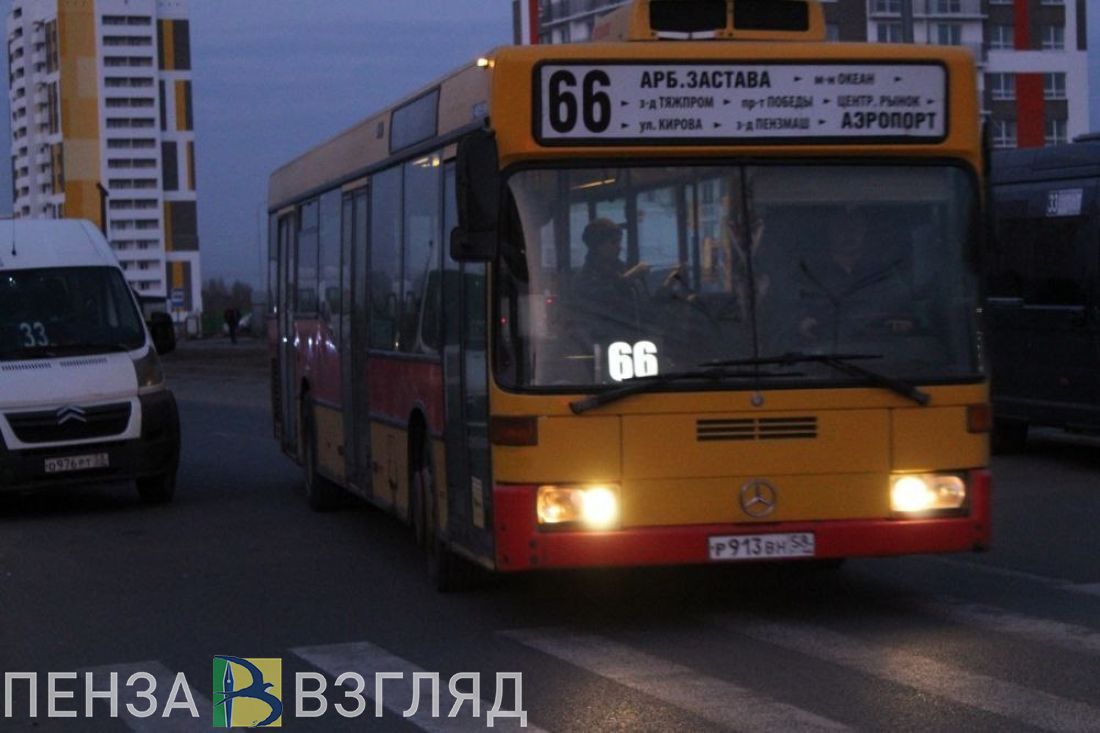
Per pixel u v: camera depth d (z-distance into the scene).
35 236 17.06
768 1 9.52
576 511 8.52
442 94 10.22
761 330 8.68
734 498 8.59
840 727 6.81
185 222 165.00
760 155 8.78
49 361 16.02
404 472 11.33
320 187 14.70
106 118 159.75
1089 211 16.80
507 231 8.62
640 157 8.70
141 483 16.52
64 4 158.50
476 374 9.05
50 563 12.73
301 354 15.84
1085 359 16.84
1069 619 9.20
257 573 11.79
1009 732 6.69
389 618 9.77
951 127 8.91
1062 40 80.31
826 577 10.85
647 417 8.55
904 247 8.84
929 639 8.67
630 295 8.65
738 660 8.24
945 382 8.77
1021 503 14.73
